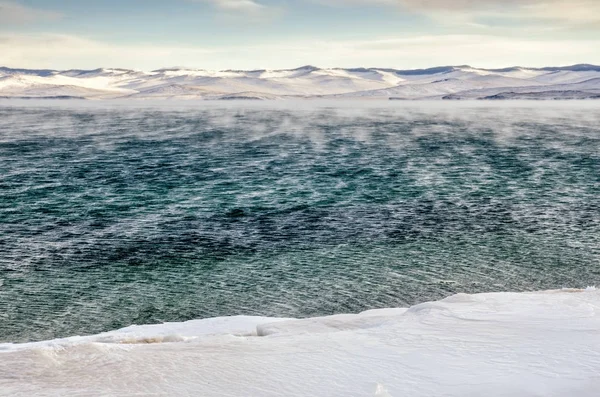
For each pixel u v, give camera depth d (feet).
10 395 26.45
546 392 23.89
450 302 47.47
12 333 78.33
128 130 453.58
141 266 107.96
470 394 24.34
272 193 180.75
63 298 91.56
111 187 192.34
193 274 103.65
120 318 83.61
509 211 153.99
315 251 117.70
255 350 34.19
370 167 238.48
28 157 272.72
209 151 300.40
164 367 30.60
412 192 181.98
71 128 474.08
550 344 31.42
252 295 93.25
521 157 272.92
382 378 27.14
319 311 86.58
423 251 117.39
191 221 143.84
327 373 28.60
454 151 299.79
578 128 465.47
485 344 32.35
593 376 25.49
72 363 31.55
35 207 160.15
